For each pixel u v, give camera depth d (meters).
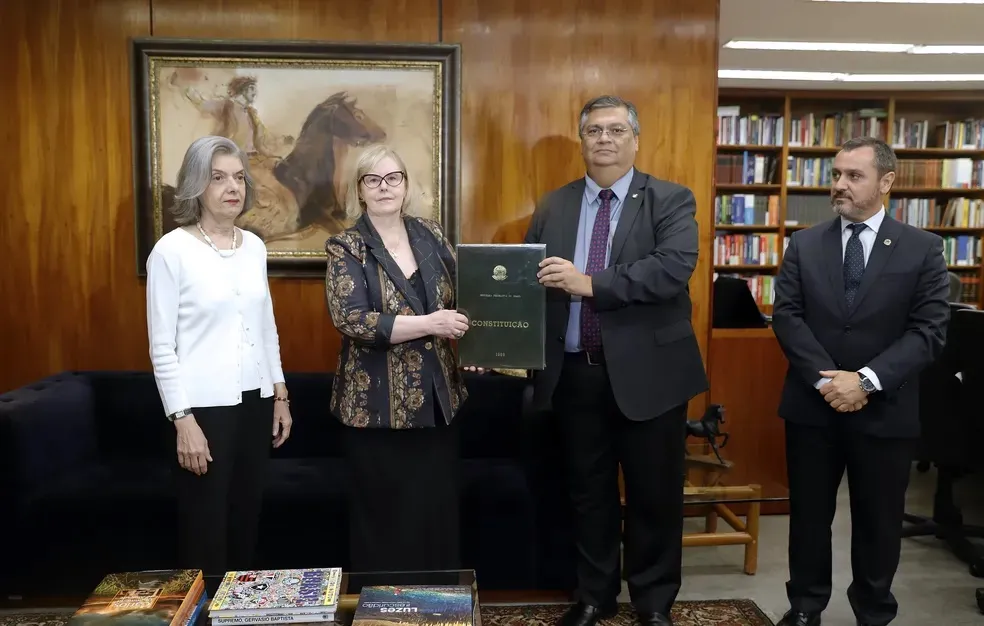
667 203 2.10
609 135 2.07
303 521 2.38
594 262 2.13
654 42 2.96
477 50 2.93
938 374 2.97
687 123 2.99
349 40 2.88
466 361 2.01
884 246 2.04
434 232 2.04
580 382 2.15
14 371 2.91
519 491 2.43
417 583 1.70
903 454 2.04
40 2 2.79
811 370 2.06
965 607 2.49
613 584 2.27
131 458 2.76
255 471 1.95
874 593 2.12
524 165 2.97
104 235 2.88
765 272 6.12
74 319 2.90
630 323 2.07
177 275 1.80
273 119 2.87
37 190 2.86
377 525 1.96
